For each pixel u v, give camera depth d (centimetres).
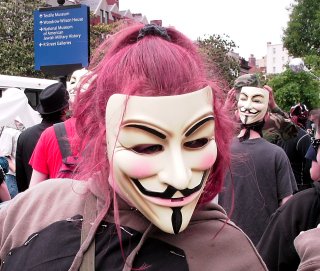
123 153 94
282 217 177
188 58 99
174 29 107
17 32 1434
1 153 385
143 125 91
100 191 110
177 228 94
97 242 105
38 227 114
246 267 104
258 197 268
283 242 174
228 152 108
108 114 96
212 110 98
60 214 114
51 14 585
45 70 591
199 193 97
